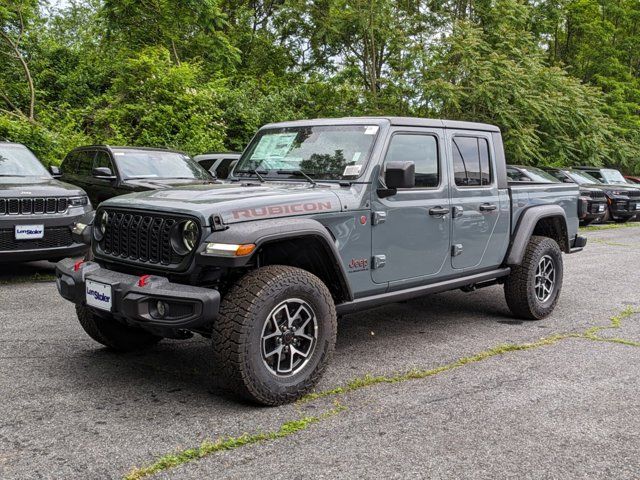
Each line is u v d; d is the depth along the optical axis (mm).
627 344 5328
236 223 3621
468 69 18641
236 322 3543
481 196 5406
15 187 7262
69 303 6383
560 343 5340
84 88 17609
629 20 30719
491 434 3436
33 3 16984
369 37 20656
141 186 8727
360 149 4531
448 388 4168
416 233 4758
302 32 21984
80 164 10344
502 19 20703
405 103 20266
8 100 15906
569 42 30109
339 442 3295
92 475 2895
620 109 27188
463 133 5309
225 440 3277
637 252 11586
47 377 4223
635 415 3744
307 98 19172
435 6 21141
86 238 4516
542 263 6164
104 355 4738
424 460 3107
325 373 4441
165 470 2955
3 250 7012
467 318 6238
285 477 2904
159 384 4137
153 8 17422
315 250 4082
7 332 5281
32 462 3012
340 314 4320
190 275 3664
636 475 2998
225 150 15094
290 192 4066
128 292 3613
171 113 14539
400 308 6668
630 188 18203
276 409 3736
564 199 6570
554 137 20766
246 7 22422
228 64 19172
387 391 4094
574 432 3484
